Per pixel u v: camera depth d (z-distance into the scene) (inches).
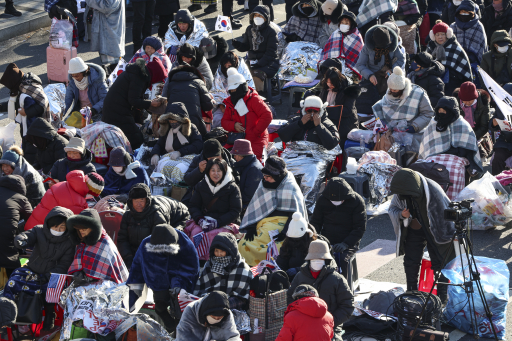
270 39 875.4
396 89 689.0
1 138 677.9
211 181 534.0
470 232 617.6
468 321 459.8
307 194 631.2
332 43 848.3
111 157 583.5
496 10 995.9
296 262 464.8
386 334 446.9
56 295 446.6
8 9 1249.4
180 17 879.7
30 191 572.7
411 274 497.0
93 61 1077.8
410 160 705.6
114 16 993.5
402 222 495.5
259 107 670.5
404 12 950.4
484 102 685.3
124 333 429.1
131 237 496.7
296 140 658.8
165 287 444.5
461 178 624.1
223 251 425.1
